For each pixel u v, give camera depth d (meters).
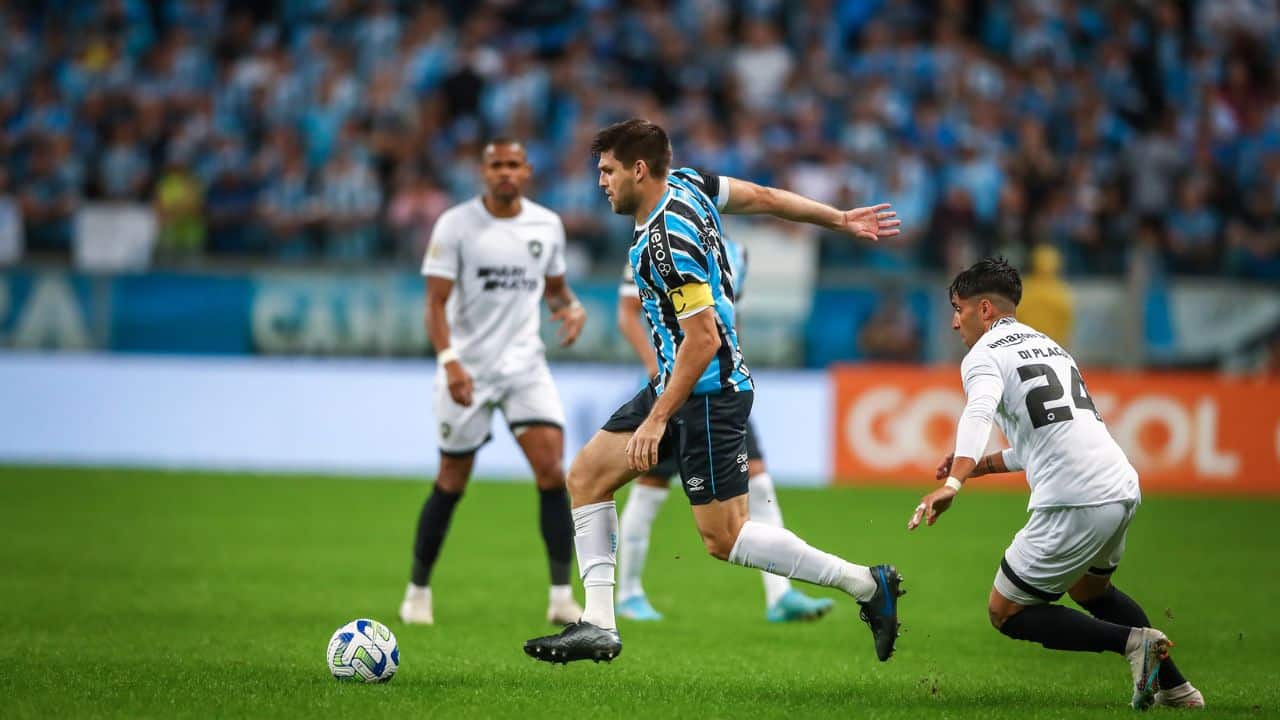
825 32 75.94
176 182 67.75
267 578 33.28
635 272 19.66
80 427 59.03
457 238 27.88
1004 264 20.19
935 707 19.45
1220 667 24.16
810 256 58.19
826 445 57.16
